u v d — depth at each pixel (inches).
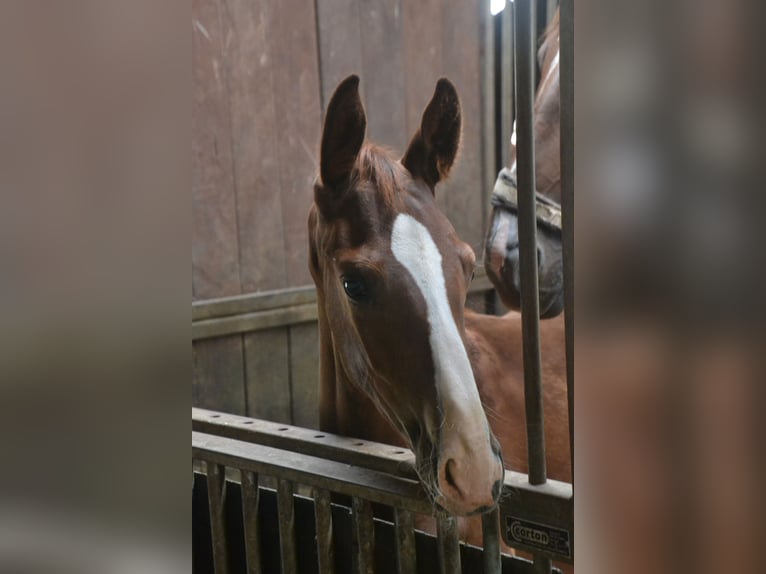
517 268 46.1
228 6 58.1
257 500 41.8
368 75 61.3
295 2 60.4
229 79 58.7
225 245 60.3
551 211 47.3
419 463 33.3
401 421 34.5
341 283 34.5
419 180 35.3
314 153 63.2
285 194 62.9
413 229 33.1
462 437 30.7
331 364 43.3
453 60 63.4
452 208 63.5
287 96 61.4
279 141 61.8
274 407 64.3
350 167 34.8
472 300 66.1
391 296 32.4
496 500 30.9
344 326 37.1
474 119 64.1
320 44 61.1
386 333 32.9
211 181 58.9
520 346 49.7
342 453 38.8
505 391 46.4
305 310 64.9
